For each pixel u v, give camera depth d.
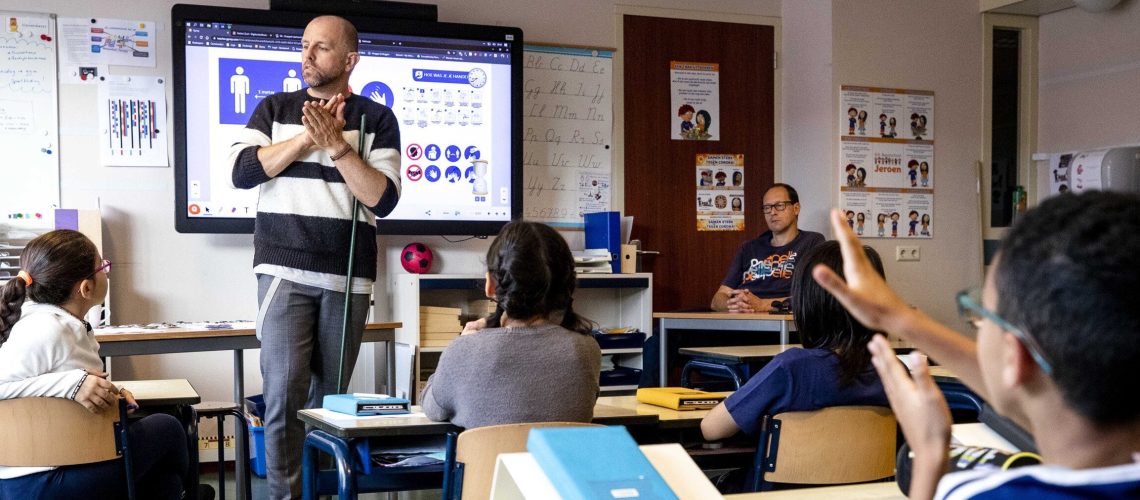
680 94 5.92
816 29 5.93
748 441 2.58
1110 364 0.62
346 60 3.24
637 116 5.82
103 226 4.80
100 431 2.51
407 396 4.85
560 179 5.61
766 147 6.14
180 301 4.93
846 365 2.19
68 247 2.60
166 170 4.90
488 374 2.07
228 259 5.01
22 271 2.61
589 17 5.68
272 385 3.16
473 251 5.43
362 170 3.11
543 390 2.08
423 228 5.11
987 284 0.71
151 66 4.88
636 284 5.40
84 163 4.79
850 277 0.79
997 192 6.35
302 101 3.25
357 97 3.28
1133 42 5.84
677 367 5.50
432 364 5.04
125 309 4.83
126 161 4.84
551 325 2.15
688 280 5.95
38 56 4.72
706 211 5.99
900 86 6.01
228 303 5.01
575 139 5.65
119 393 2.57
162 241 4.90
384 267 5.25
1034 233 0.66
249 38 4.80
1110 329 0.61
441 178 5.14
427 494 4.39
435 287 4.88
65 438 2.47
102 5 4.81
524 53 5.52
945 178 6.15
